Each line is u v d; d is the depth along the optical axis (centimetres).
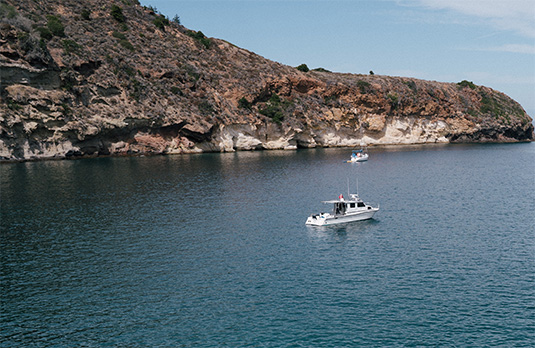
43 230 5241
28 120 11406
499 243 4803
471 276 3884
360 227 5528
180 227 5431
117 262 4241
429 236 5100
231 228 5416
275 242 4881
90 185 8131
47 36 12975
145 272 4006
